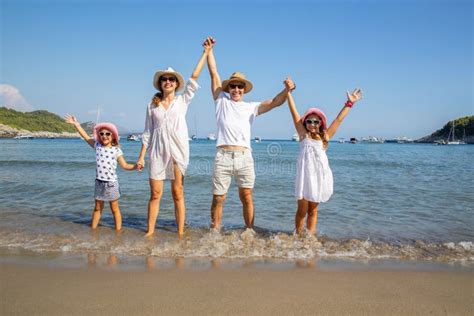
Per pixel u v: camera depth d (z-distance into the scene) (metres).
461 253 4.35
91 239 4.79
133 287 3.09
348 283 3.26
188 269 3.60
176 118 5.08
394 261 3.99
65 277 3.32
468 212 6.90
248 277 3.38
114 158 5.38
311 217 5.25
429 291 3.11
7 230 5.18
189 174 13.24
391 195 8.94
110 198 5.28
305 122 5.20
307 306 2.77
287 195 8.77
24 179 11.46
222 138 5.23
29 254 4.07
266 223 5.95
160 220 6.05
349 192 9.41
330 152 47.69
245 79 5.22
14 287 3.07
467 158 32.03
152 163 5.11
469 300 2.93
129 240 4.76
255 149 47.72
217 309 2.69
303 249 4.39
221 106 5.33
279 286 3.16
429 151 53.97
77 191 8.94
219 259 3.96
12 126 139.88
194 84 5.19
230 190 9.32
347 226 5.75
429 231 5.46
